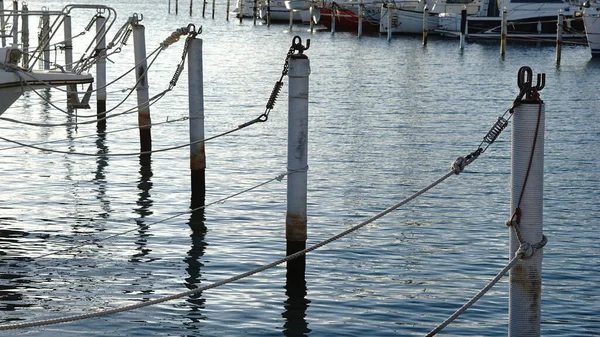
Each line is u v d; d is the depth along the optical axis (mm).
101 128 25406
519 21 62594
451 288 12391
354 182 19281
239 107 31297
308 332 10703
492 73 44812
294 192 12000
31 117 27609
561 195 18453
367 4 71250
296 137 11789
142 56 21234
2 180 18703
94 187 18297
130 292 11953
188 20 88125
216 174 19906
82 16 94062
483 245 14555
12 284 12125
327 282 12539
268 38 65812
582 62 51625
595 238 15203
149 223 15609
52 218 15758
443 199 17891
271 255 13812
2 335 10336
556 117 29875
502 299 11953
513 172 7359
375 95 35000
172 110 30375
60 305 11383
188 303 11586
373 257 13805
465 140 24891
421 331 10820
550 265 13609
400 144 24094
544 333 10867
